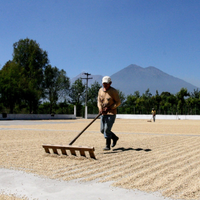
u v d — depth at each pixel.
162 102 63.31
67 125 23.30
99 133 13.69
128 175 4.59
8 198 3.45
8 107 40.81
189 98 60.19
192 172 4.80
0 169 4.97
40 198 3.48
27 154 6.60
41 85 53.34
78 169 5.05
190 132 15.16
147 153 6.92
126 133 14.04
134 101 68.56
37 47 53.53
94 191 3.75
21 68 48.44
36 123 26.91
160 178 4.39
